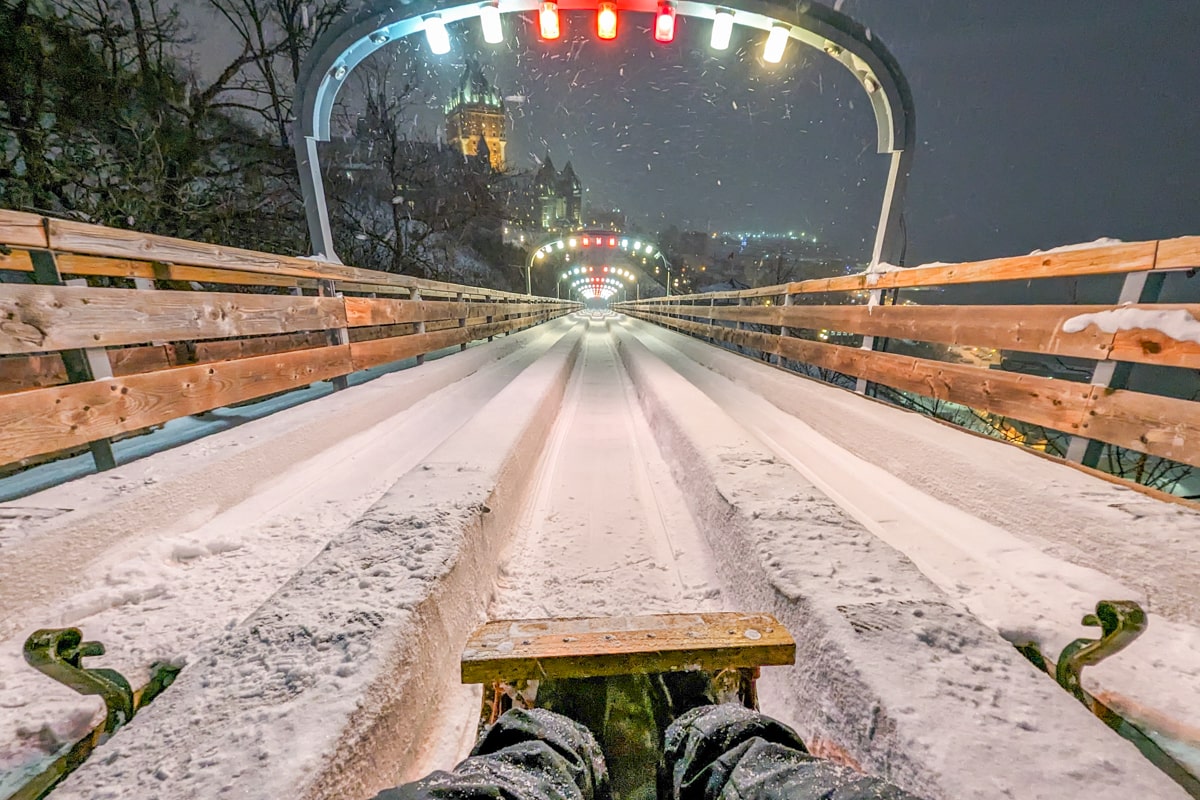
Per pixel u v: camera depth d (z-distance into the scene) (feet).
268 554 6.91
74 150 25.08
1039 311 8.21
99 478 7.19
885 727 3.21
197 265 9.25
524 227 197.47
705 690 3.74
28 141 23.58
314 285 13.35
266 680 3.48
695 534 8.04
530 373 18.81
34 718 4.16
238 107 37.88
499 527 7.31
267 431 9.79
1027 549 6.55
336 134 50.21
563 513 8.87
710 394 17.58
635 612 6.08
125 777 2.75
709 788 2.76
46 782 3.61
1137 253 6.74
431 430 12.85
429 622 4.52
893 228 14.96
